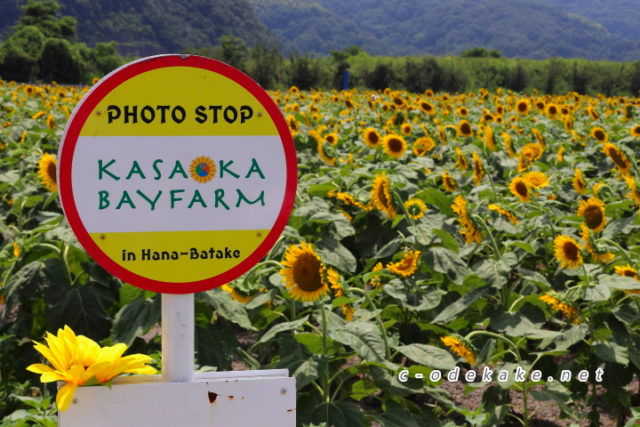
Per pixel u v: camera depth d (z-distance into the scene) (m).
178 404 1.97
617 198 6.40
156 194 1.97
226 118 2.00
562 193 7.10
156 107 1.96
